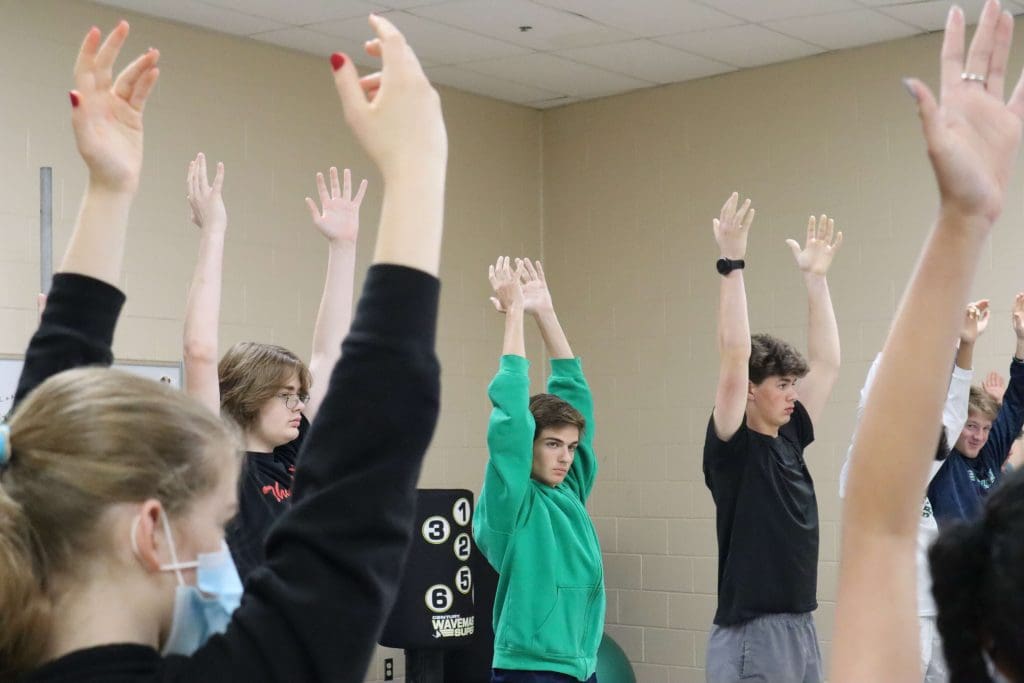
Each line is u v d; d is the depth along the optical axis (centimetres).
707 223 718
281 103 647
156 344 585
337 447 101
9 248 538
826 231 416
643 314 738
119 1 572
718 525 386
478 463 732
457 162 736
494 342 748
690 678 702
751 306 695
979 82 98
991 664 83
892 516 98
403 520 102
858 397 654
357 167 679
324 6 588
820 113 680
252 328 626
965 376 425
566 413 375
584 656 366
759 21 623
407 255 104
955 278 95
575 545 369
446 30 629
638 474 732
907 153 650
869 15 616
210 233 234
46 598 100
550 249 778
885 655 95
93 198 127
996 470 461
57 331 124
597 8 600
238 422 274
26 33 550
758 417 382
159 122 595
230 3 580
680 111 731
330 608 98
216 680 97
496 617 373
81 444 100
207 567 104
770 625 372
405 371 101
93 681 97
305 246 653
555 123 782
